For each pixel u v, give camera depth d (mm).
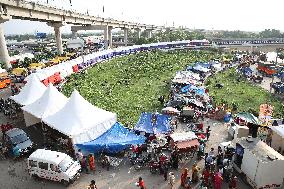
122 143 23641
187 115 32312
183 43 106000
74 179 20969
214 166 21750
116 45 143625
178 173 22203
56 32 88875
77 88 46281
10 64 65062
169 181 21000
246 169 20641
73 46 99000
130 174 22141
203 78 56750
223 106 36469
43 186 20656
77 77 53969
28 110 28297
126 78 55469
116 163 23016
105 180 21328
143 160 23188
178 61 78125
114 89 47031
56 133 26719
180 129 30156
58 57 74875
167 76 58812
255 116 32562
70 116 25047
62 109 26031
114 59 77500
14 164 23594
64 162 20906
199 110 35000
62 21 86438
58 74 50406
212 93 46594
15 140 24531
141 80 54375
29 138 25719
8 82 47938
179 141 23969
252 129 27625
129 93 44781
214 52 104688
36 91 32562
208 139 28125
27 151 24469
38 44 147250
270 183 19438
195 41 110375
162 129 26234
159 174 22141
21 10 63750
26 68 59531
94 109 26953
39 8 69938
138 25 162250
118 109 36875
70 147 23984
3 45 62219
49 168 20703
